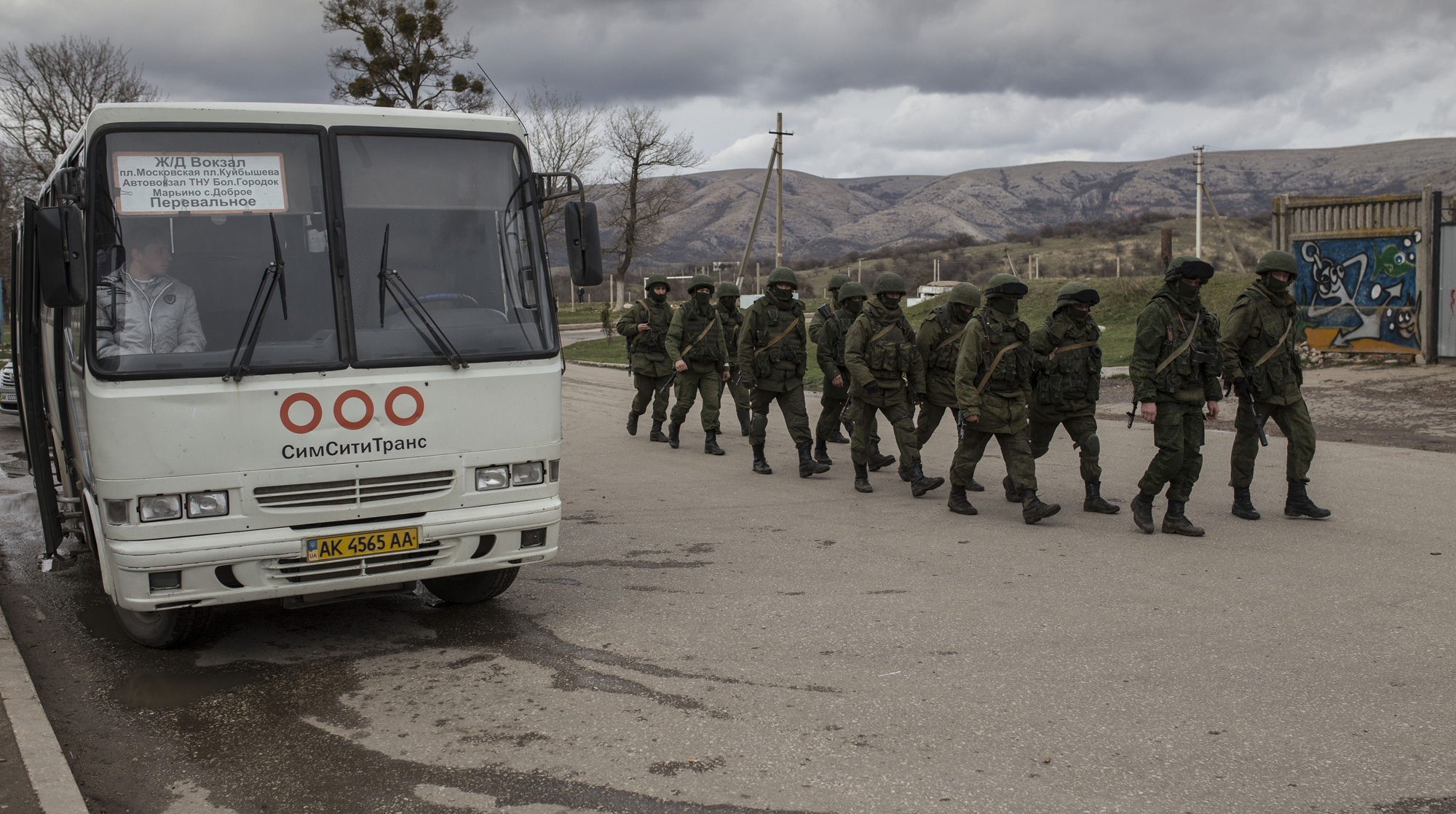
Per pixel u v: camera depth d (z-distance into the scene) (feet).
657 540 25.05
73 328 18.03
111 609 20.38
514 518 17.34
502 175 17.87
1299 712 14.05
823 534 25.32
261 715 14.82
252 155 16.17
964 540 24.41
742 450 40.06
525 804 11.94
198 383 15.31
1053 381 26.89
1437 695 14.55
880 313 29.50
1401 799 11.64
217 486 15.42
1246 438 25.70
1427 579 20.27
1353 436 38.70
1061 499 29.22
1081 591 19.94
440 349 16.78
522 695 15.33
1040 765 12.61
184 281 15.62
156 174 15.65
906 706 14.53
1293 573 20.89
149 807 12.12
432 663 16.85
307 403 15.85
